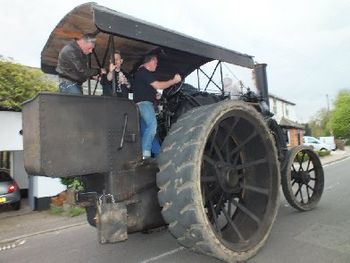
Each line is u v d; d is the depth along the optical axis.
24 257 5.84
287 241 4.93
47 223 8.94
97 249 5.52
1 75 11.20
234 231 4.12
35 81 12.01
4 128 11.06
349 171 14.22
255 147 4.27
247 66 4.93
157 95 4.70
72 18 4.05
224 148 4.34
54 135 3.20
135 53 5.15
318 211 6.62
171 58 5.41
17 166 14.42
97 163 3.44
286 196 6.42
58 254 5.66
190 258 4.56
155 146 4.39
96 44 4.79
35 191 11.38
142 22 3.63
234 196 4.44
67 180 10.38
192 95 4.96
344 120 55.41
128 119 3.73
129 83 5.39
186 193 3.20
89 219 4.16
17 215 10.70
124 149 3.66
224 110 3.58
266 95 6.73
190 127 3.45
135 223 3.69
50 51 4.93
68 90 4.07
